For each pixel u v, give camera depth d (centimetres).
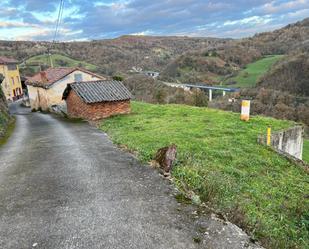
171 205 418
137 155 690
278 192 616
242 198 517
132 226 362
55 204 434
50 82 2625
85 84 1554
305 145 2061
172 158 586
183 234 342
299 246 381
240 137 1015
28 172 602
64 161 672
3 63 4000
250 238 337
